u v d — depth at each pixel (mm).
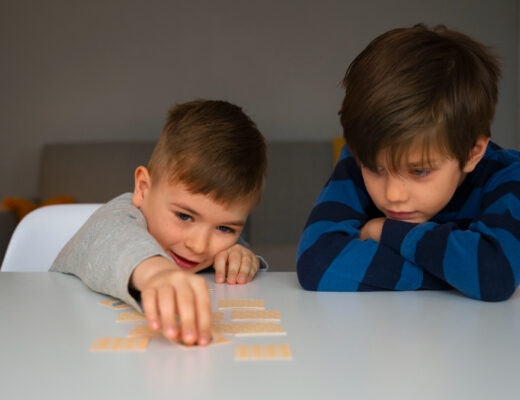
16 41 3652
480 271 701
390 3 3590
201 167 898
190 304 491
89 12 3639
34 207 2998
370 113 763
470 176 952
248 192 949
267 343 481
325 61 3615
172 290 510
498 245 742
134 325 544
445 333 519
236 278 822
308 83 3625
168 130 972
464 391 371
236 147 933
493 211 817
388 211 850
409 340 493
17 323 553
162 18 3629
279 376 398
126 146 3398
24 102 3666
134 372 406
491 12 3576
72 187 3365
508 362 433
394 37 802
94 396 362
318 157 3266
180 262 985
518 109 3592
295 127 3639
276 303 663
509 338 503
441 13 3584
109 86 3652
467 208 942
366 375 401
